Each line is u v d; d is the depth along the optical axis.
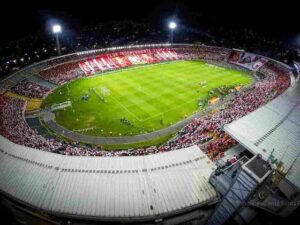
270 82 60.44
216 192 21.75
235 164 22.19
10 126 41.16
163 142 39.09
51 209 20.23
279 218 20.16
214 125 38.94
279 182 23.30
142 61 81.56
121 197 21.17
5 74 70.75
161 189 21.98
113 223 20.72
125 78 66.69
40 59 84.44
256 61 78.12
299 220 20.02
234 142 32.75
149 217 19.78
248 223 19.97
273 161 22.62
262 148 28.78
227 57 85.56
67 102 51.91
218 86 60.94
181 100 53.00
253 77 68.94
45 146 35.06
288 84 58.16
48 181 22.69
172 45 93.19
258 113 35.88
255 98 48.94
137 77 67.44
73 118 46.44
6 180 23.05
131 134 41.38
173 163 24.86
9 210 22.94
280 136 31.27
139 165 24.48
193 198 21.23
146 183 22.52
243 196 19.06
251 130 31.92
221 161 25.53
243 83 63.69
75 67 72.44
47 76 65.75
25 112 48.53
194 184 22.52
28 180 22.89
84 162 24.69
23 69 65.12
